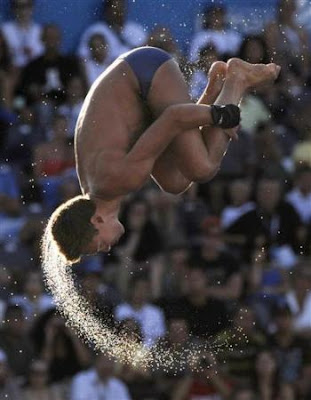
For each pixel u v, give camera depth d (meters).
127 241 35.41
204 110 21.03
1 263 35.25
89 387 33.47
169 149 22.05
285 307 34.78
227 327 34.44
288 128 39.31
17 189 36.88
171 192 22.45
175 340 34.16
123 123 21.38
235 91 22.05
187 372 34.00
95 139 21.36
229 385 33.88
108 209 21.50
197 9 39.56
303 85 40.22
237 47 39.53
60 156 37.59
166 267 34.97
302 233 36.53
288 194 37.50
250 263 35.88
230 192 37.00
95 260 35.00
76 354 33.88
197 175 21.58
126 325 34.22
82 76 39.03
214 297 34.66
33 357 33.69
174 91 21.50
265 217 36.53
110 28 39.41
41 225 36.12
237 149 38.19
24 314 34.06
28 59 39.12
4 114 38.22
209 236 35.75
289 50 40.22
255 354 34.16
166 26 39.47
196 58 39.00
